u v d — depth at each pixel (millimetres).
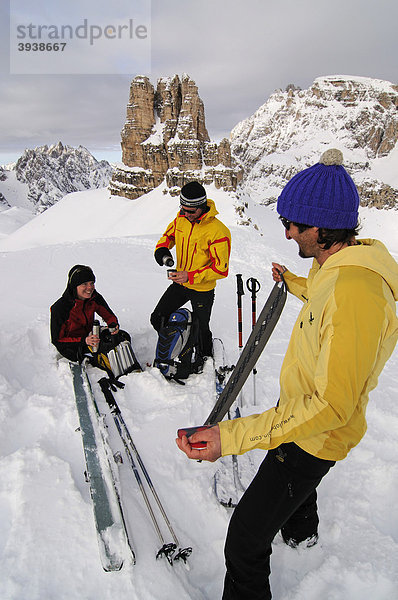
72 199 96625
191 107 81625
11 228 156250
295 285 2160
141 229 75875
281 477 1665
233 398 2191
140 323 5559
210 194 77125
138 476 2672
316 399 1274
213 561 2287
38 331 4934
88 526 2318
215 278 3998
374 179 151000
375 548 2271
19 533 2248
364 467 2873
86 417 3260
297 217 1443
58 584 2014
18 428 3242
